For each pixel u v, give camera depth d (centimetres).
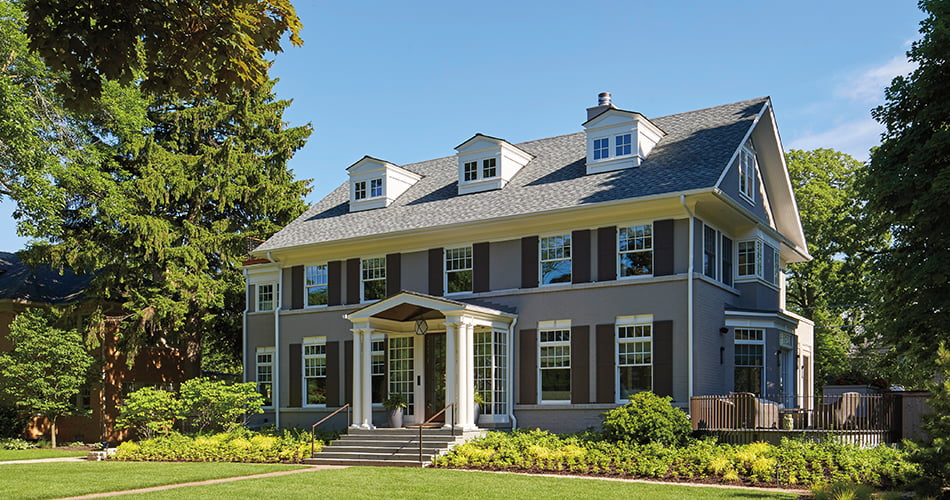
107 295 3328
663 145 2506
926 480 1284
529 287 2434
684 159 2345
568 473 1842
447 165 3091
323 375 2856
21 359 3078
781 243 2798
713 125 2517
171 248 3319
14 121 2677
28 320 3131
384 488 1606
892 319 2105
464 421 2244
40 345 3056
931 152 1941
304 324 2917
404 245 2703
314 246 2842
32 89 2895
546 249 2434
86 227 3444
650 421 1938
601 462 1848
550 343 2383
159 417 2706
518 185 2636
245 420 2830
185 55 891
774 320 2434
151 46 876
